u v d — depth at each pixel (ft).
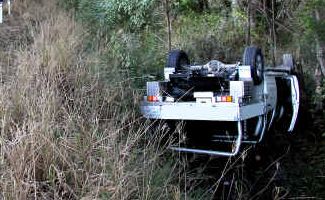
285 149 20.88
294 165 19.15
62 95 14.49
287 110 22.58
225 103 15.88
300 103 23.17
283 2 32.73
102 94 15.40
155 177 12.10
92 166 10.56
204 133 17.65
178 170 14.44
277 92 21.83
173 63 19.10
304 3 25.54
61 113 12.89
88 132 11.56
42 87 13.07
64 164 10.20
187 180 14.07
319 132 22.54
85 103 13.98
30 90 13.19
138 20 31.89
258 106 17.63
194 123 17.51
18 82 13.78
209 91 17.37
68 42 20.30
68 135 11.56
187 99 17.44
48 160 10.02
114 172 10.17
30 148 9.87
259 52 18.67
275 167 18.57
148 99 16.93
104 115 14.55
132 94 17.22
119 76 18.57
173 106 16.51
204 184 15.21
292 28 31.73
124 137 13.53
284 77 22.62
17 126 10.59
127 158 12.01
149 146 13.82
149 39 30.96
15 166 9.21
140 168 11.76
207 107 16.08
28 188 8.91
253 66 17.90
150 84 17.38
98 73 16.29
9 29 29.45
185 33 32.48
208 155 16.79
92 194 9.26
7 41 25.27
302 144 21.48
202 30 33.58
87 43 24.68
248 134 17.92
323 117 23.13
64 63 16.58
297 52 28.17
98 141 11.02
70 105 13.91
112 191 9.64
